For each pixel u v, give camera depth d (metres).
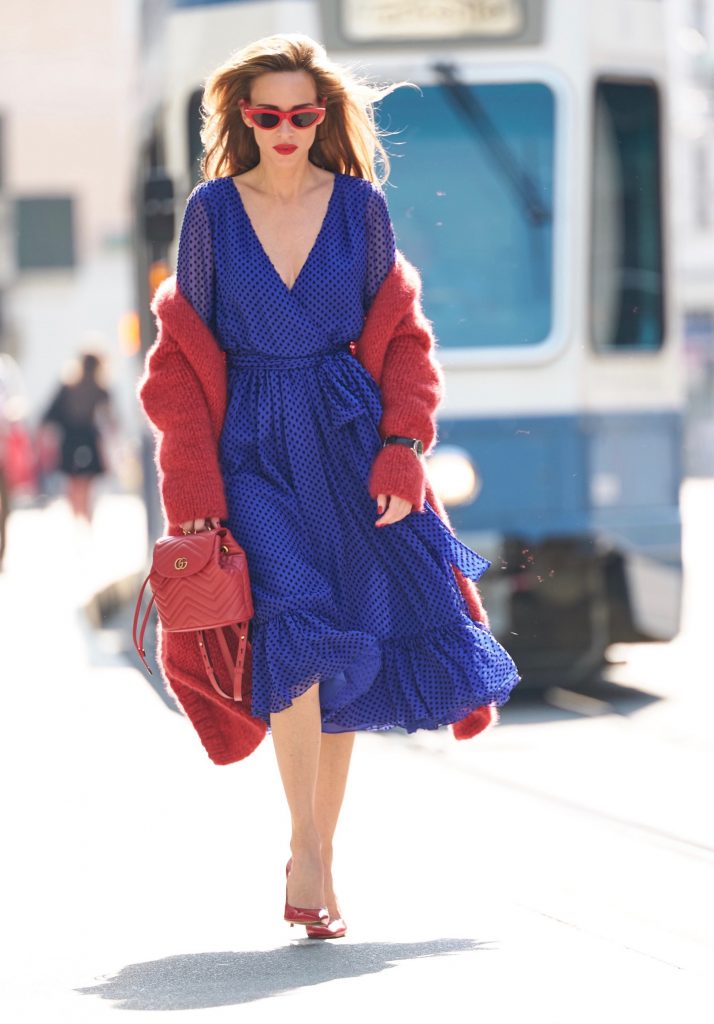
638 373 17.45
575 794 12.98
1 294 76.06
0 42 75.75
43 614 24.89
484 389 17.05
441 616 8.87
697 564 32.59
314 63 8.86
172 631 8.66
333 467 8.82
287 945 8.96
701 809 12.38
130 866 10.79
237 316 8.77
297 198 8.83
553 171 17.33
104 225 76.31
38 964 8.72
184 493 8.67
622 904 9.83
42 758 14.33
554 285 17.25
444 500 16.89
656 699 17.42
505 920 9.47
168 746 14.80
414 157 17.23
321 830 9.18
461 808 12.54
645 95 17.70
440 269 17.22
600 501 17.17
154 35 18.62
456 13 17.30
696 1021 7.50
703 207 73.88
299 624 8.58
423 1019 7.50
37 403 75.94
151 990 8.11
